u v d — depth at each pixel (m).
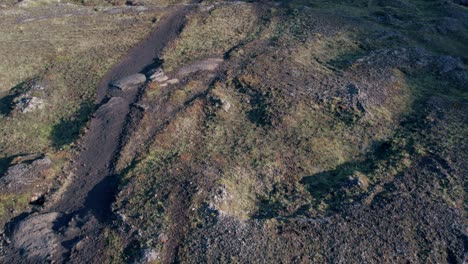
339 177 22.83
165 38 39.56
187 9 46.75
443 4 46.19
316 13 43.69
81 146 25.86
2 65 34.91
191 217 19.86
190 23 42.00
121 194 21.75
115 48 37.97
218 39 38.59
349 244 18.44
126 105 29.14
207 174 22.38
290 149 24.61
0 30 41.00
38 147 26.55
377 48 36.50
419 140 24.86
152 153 24.58
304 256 18.03
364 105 27.58
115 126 27.17
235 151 24.52
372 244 18.44
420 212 19.78
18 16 44.38
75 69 34.50
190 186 21.53
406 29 41.00
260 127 26.39
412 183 21.48
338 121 26.70
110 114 28.27
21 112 29.23
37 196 22.91
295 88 29.38
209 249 18.30
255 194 22.11
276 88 29.41
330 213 20.06
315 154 24.27
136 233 19.38
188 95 29.61
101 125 27.39
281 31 39.81
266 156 24.12
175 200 20.81
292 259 17.94
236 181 22.34
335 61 34.12
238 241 18.55
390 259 17.88
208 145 25.11
